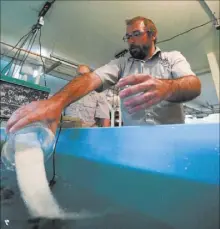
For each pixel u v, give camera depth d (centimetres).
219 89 273
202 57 301
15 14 219
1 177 59
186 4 201
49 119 48
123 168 51
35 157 46
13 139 47
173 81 44
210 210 32
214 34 245
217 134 36
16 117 46
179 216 35
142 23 88
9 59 263
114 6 207
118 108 247
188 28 234
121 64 94
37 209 41
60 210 42
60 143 76
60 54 292
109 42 264
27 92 103
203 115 623
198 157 37
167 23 228
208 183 35
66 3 204
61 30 242
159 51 89
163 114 74
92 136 64
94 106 176
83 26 236
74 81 66
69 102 57
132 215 39
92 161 61
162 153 44
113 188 51
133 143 51
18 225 38
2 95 95
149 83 38
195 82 48
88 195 50
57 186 55
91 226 37
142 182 45
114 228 35
